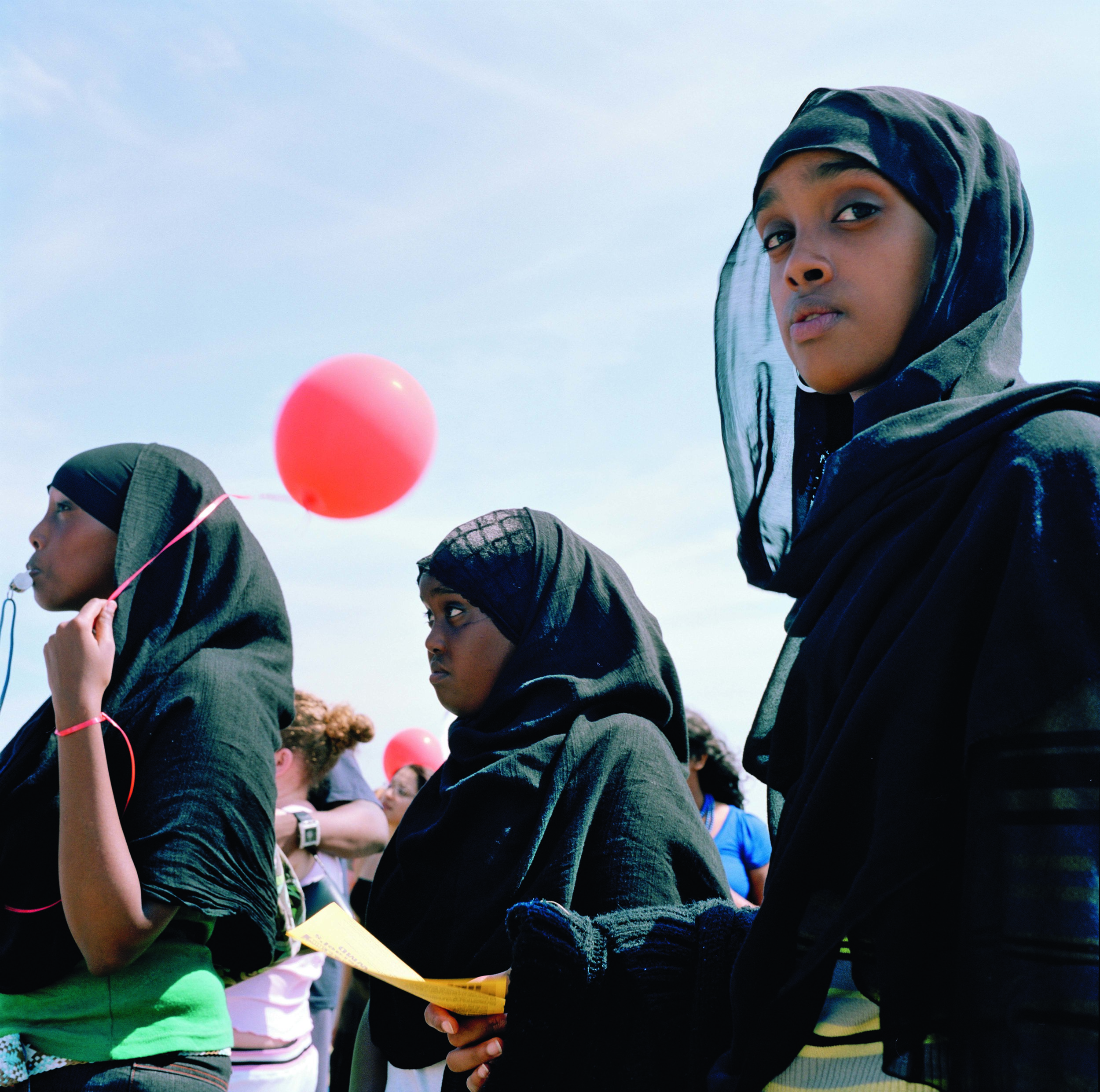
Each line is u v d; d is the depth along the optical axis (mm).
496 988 1991
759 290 2184
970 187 1651
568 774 2562
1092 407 1335
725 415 2225
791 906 1369
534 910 1903
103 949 2248
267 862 2518
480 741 2777
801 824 1354
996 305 1636
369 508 2645
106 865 2262
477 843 2613
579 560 2961
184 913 2436
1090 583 1179
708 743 4891
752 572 2170
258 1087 2939
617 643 2852
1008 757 1170
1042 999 1096
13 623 2898
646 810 2506
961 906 1195
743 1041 1422
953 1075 1171
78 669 2377
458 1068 2045
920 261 1635
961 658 1262
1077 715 1148
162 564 2760
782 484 2146
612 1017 1837
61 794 2318
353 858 4742
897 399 1564
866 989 1326
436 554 2992
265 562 2947
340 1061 4199
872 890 1227
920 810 1233
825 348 1656
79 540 2814
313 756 4512
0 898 2455
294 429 2588
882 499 1481
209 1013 2432
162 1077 2318
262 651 2830
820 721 1468
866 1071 1359
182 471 2879
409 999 2652
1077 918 1102
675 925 1896
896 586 1390
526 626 2883
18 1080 2307
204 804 2428
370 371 2590
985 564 1267
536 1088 1827
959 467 1365
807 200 1675
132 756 2469
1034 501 1236
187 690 2568
